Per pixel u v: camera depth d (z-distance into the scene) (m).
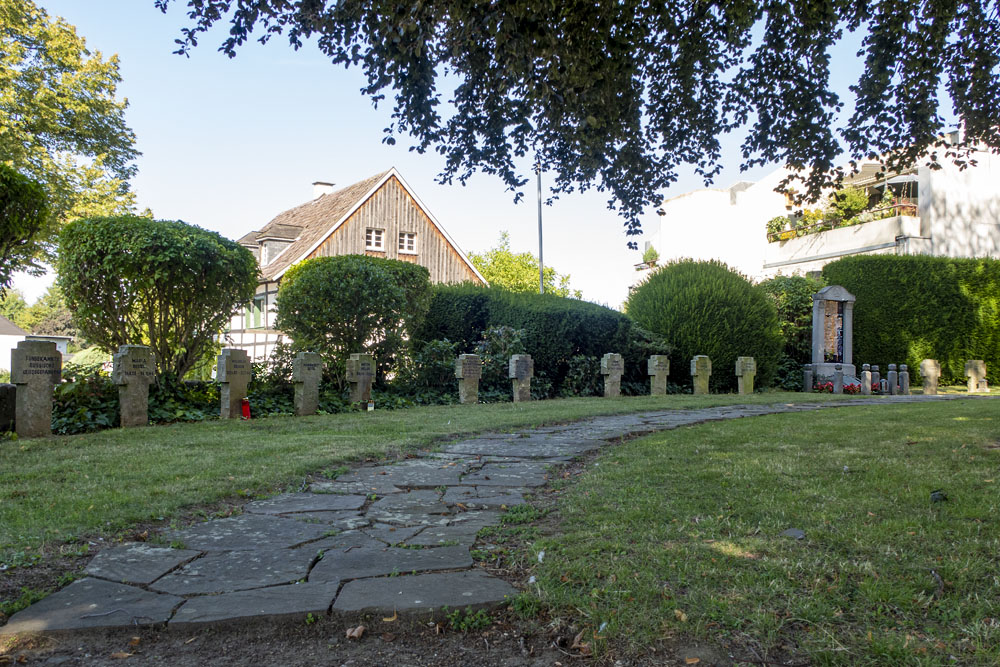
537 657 2.31
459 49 6.06
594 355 15.98
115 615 2.53
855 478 4.66
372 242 31.16
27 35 24.11
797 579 2.79
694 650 2.27
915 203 25.92
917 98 7.12
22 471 4.99
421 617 2.58
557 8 5.80
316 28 5.87
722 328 16.94
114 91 26.61
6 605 2.59
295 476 5.02
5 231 8.38
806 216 28.31
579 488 4.62
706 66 7.51
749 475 4.79
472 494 4.60
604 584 2.78
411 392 12.64
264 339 26.91
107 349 9.77
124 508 3.95
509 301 15.84
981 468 4.89
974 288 21.42
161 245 9.15
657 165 7.97
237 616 2.52
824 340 19.67
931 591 2.65
